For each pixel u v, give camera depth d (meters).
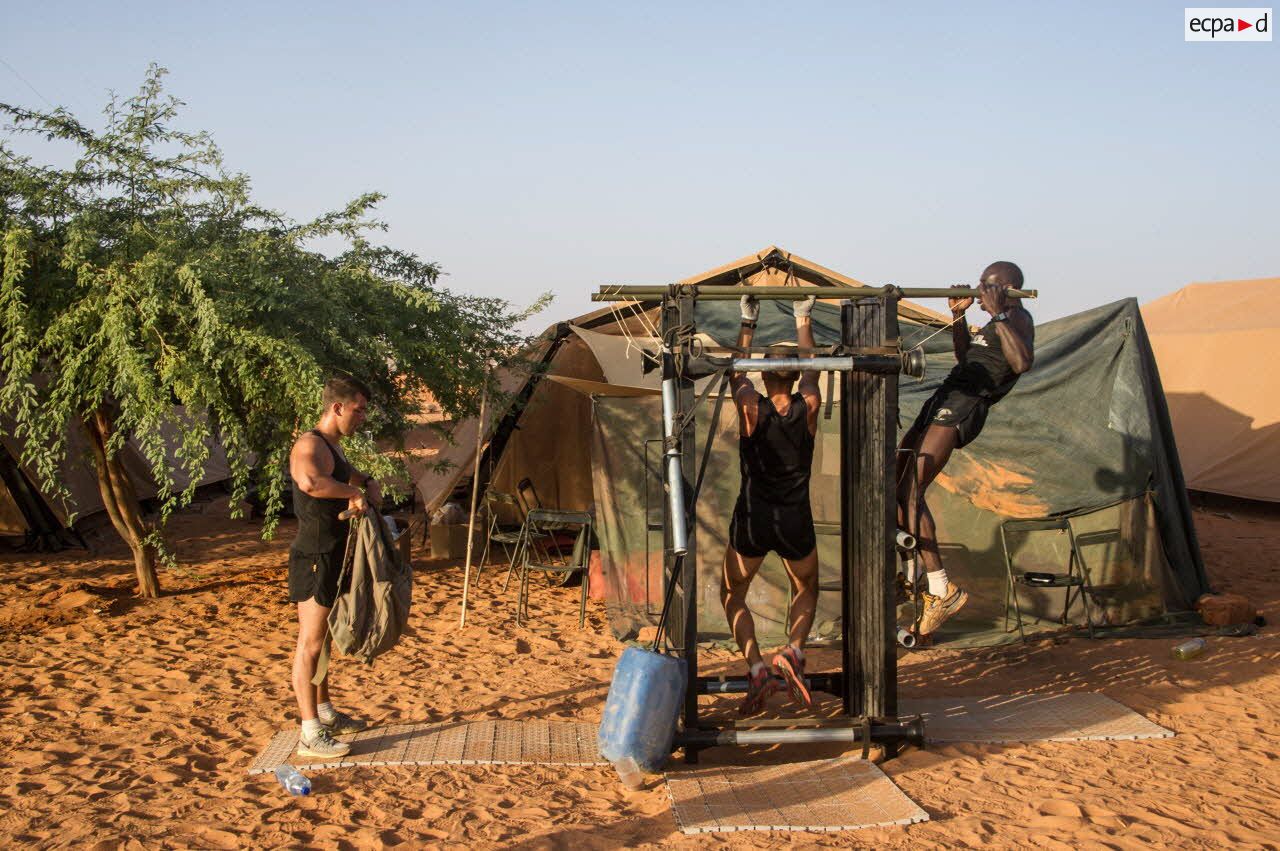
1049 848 4.20
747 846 4.23
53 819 4.54
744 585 5.58
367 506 5.21
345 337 8.54
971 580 8.45
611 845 4.25
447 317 9.32
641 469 8.66
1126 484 8.32
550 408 11.69
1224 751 5.41
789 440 5.27
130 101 8.53
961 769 5.17
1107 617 8.25
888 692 5.34
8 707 6.27
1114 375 8.68
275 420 8.35
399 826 4.45
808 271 10.25
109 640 7.92
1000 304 5.53
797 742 5.23
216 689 6.67
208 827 4.44
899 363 5.16
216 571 10.78
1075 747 5.49
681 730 5.27
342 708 6.28
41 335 7.81
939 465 5.79
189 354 7.70
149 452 7.37
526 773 5.12
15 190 7.99
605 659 7.46
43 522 12.28
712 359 5.02
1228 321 17.14
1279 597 9.33
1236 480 15.34
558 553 10.42
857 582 5.42
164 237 7.91
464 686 6.76
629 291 5.22
